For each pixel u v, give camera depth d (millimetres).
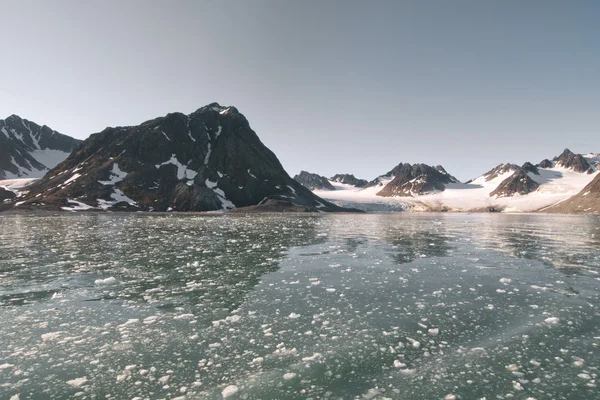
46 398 6973
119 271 17641
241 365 8258
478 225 51469
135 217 65875
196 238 31000
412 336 9781
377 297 13273
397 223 54844
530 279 15984
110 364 8305
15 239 29703
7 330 10266
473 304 12430
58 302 12773
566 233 37812
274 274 17031
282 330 10234
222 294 13719
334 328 10359
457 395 7004
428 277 16375
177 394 7090
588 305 12242
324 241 29297
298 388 7301
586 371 7848
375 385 7402
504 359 8438
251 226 44781
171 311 11844
